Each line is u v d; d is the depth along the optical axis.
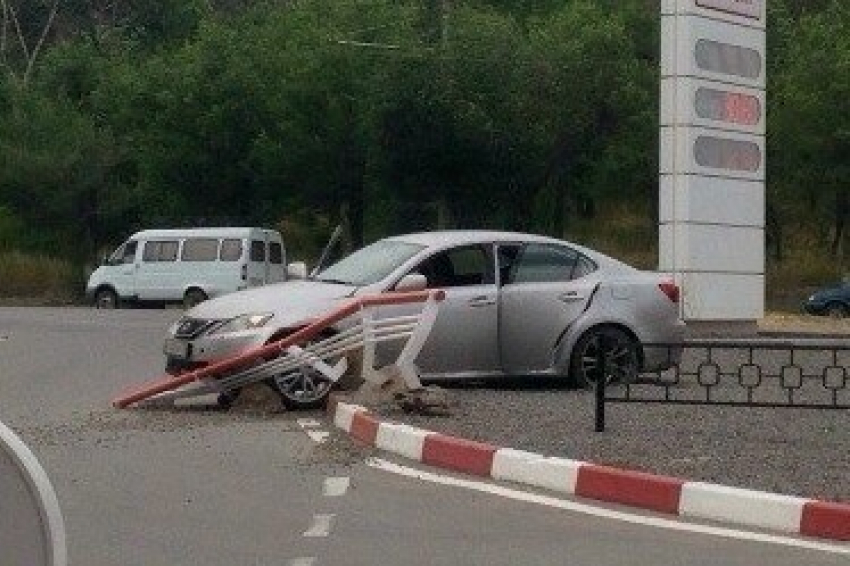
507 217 53.62
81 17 81.38
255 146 56.22
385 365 16.03
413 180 52.66
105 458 13.20
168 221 59.66
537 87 51.44
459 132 50.94
